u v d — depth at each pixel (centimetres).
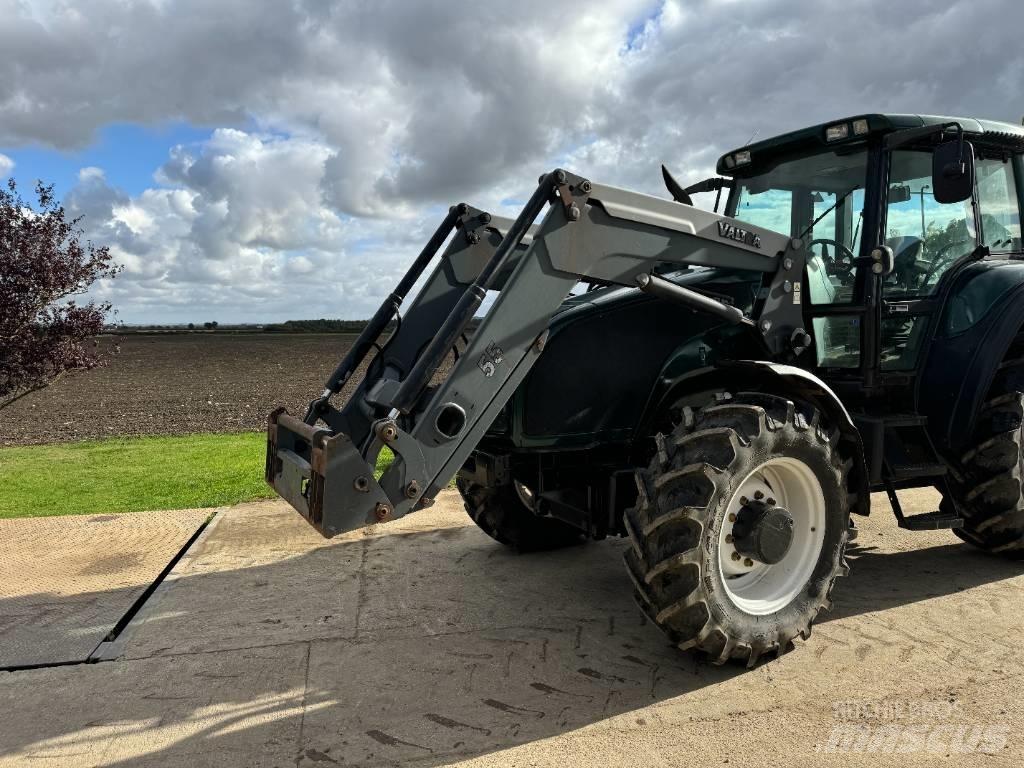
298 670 315
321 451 280
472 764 245
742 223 350
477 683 300
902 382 404
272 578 431
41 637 353
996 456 393
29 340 665
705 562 286
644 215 322
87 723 277
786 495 331
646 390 376
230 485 681
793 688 289
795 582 323
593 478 370
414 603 390
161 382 2120
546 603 388
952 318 406
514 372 309
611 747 253
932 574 413
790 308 370
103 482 719
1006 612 358
